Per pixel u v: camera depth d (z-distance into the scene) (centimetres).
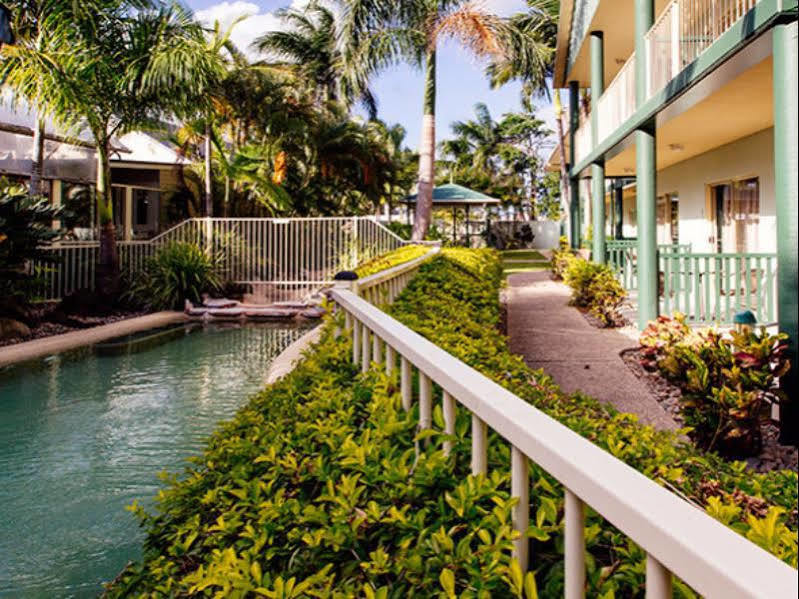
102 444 546
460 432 201
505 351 435
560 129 2759
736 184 1156
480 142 4741
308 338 815
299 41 2525
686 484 238
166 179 2069
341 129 2298
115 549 368
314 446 237
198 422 607
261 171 2056
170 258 1492
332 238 1647
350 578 167
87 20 1218
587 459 117
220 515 226
